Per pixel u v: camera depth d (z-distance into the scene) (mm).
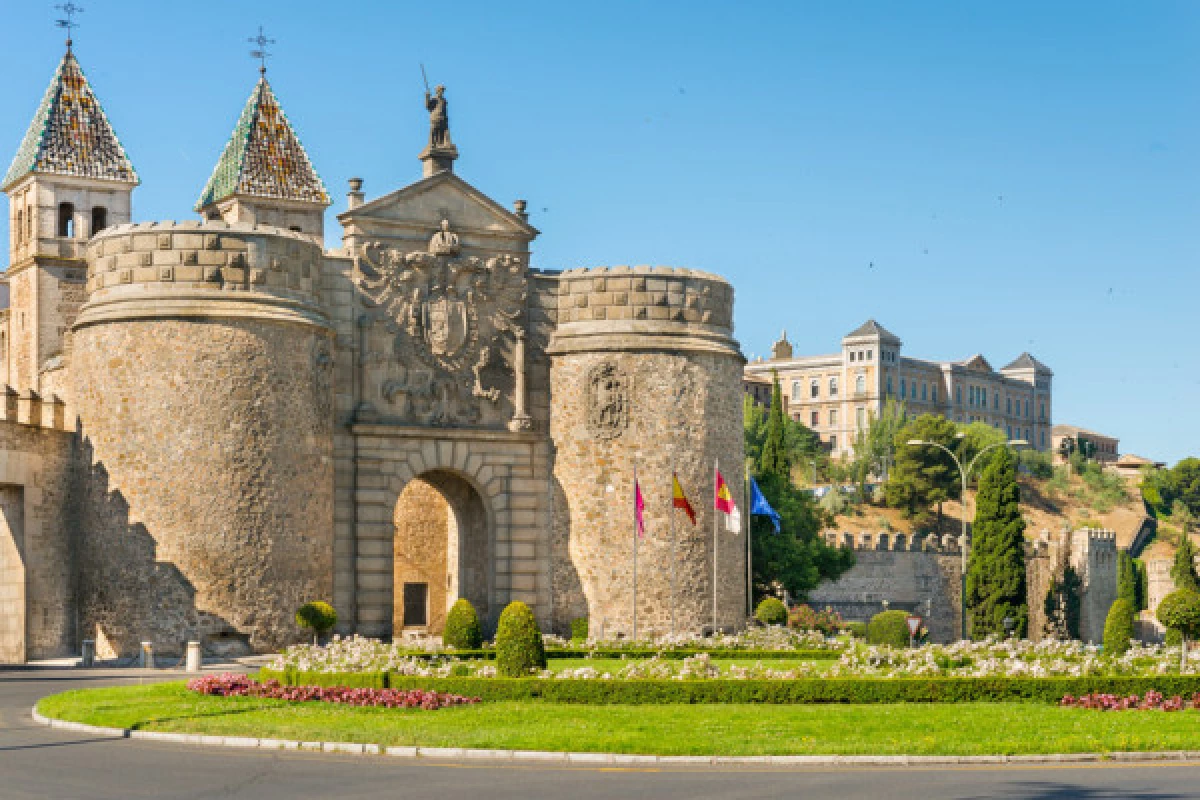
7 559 56375
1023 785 26031
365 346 62281
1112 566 124875
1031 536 167625
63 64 78938
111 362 57281
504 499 64688
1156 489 195000
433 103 65438
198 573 55750
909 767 28281
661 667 39781
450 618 50469
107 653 56625
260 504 56656
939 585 104312
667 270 65375
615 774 27344
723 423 65688
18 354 78062
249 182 77375
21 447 55688
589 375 64625
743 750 29141
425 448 63094
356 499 61406
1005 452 91938
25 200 77688
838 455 191375
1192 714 34938
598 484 64312
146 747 30828
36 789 25531
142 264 57312
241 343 56812
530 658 39719
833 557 89438
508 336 65312
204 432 56219
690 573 63938
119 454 56844
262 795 25000
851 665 41000
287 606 57062
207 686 39188
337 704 36562
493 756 29375
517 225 65812
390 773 27406
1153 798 24672
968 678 37594
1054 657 46281
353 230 62625
